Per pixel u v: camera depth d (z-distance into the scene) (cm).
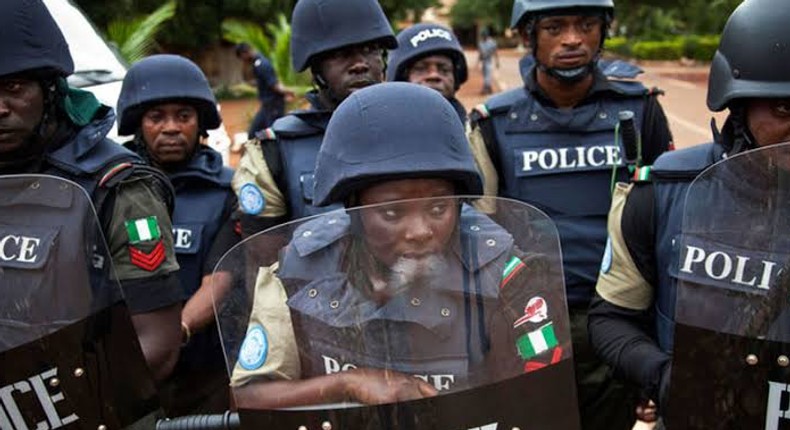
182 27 2117
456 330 140
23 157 180
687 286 148
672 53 2761
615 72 308
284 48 1377
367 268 142
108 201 179
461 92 2292
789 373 139
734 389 143
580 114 293
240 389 142
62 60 179
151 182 187
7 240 150
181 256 284
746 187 147
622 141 279
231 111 1866
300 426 138
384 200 149
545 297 141
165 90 291
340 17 271
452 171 147
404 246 140
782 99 168
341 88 276
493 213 143
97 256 153
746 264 145
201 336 271
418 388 137
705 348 145
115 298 154
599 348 200
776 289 143
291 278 144
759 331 142
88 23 480
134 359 155
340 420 136
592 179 290
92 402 150
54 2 464
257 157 279
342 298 142
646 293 199
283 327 142
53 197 152
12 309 148
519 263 141
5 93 171
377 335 140
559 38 282
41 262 149
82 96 189
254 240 146
